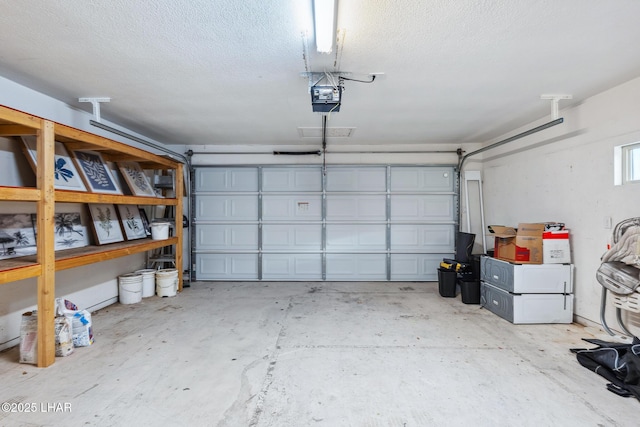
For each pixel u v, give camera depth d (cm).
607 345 276
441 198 571
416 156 572
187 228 578
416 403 204
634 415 191
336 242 576
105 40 214
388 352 278
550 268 347
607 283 286
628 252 279
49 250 255
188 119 411
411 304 428
